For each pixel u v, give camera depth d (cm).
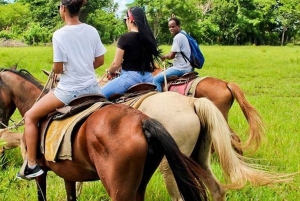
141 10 567
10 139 736
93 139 412
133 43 559
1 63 2123
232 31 7056
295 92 1636
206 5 7612
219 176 674
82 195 626
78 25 462
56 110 467
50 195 618
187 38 771
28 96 576
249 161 757
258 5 7181
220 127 486
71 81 459
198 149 524
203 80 752
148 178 426
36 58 2523
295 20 7206
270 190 638
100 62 483
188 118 503
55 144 446
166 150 391
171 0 6138
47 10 6794
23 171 480
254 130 693
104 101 464
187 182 399
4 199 571
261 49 4691
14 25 6638
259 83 1848
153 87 579
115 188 402
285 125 1027
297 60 2898
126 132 402
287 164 754
